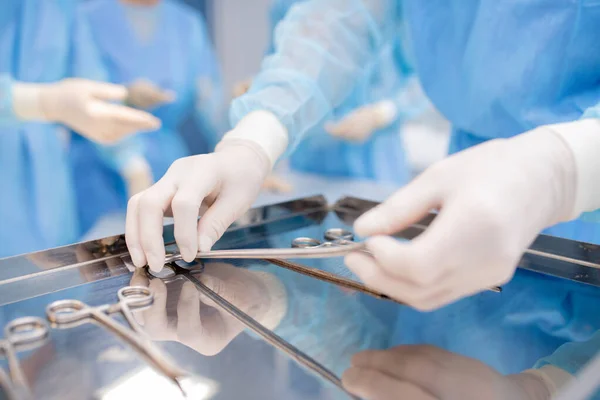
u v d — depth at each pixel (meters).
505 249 0.39
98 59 1.65
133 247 0.53
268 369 0.34
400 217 0.43
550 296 0.47
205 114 1.95
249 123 0.73
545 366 0.35
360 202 0.75
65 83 1.45
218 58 2.03
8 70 1.44
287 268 0.54
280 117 0.75
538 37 0.70
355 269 0.42
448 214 0.40
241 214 0.64
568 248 0.55
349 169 2.02
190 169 0.61
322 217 0.73
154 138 1.78
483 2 0.74
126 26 1.69
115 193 1.70
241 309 0.44
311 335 0.39
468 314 0.44
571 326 0.41
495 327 0.41
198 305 0.45
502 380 0.33
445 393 0.32
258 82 0.85
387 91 1.88
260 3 2.02
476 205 0.39
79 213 1.64
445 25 0.82
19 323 0.39
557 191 0.44
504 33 0.73
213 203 0.62
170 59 1.80
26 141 1.44
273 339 0.39
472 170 0.43
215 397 0.31
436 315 0.43
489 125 0.80
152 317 0.42
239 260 0.56
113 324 0.39
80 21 1.57
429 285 0.39
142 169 1.66
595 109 0.52
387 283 0.41
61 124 1.52
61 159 1.53
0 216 1.43
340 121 1.95
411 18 0.87
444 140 1.87
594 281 0.50
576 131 0.47
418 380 0.33
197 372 0.34
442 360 0.36
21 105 1.38
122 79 1.72
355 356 0.36
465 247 0.38
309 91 0.81
